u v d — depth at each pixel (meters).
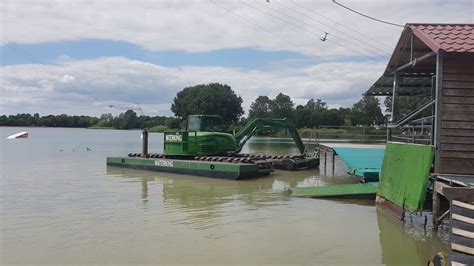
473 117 9.60
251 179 19.08
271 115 84.31
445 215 9.11
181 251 8.25
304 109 86.94
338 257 7.93
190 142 21.67
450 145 9.62
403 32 11.16
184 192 15.23
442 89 9.67
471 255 6.70
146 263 7.60
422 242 8.80
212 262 7.65
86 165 25.09
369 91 15.90
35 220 10.68
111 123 135.62
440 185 8.88
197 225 10.22
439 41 9.75
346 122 72.00
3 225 10.17
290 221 10.60
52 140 63.25
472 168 9.55
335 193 13.66
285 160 22.80
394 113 13.14
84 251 8.25
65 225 10.20
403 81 14.41
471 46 9.45
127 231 9.67
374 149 21.70
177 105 90.06
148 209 12.09
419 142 11.55
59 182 17.67
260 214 11.42
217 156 22.16
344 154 19.78
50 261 7.71
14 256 7.97
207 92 84.25
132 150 40.59
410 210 9.43
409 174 9.80
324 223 10.38
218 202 13.23
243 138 24.16
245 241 8.91
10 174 20.50
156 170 21.66
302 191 14.74
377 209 11.95
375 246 8.55
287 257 7.92
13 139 66.00
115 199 13.66
